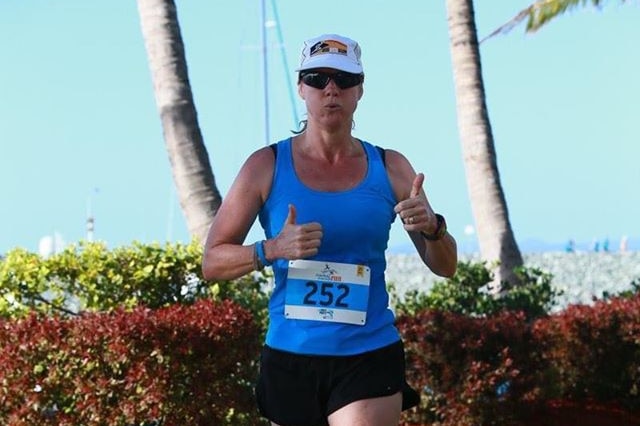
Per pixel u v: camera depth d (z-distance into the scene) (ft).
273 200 29.55
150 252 51.24
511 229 81.56
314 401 29.25
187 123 62.34
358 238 29.14
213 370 43.78
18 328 42.96
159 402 42.60
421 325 52.49
